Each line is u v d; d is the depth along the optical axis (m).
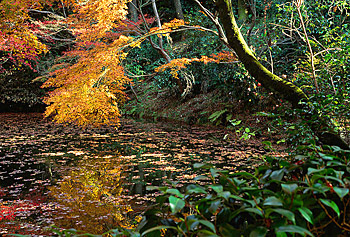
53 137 10.74
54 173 6.09
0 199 4.64
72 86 6.86
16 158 7.48
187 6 18.50
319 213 1.33
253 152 7.24
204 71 12.12
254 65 3.65
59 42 16.58
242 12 12.63
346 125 3.42
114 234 1.37
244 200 1.20
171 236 1.41
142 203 4.38
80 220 3.80
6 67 18.20
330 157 1.50
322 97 3.22
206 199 1.30
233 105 11.07
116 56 6.57
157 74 13.70
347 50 3.90
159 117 14.43
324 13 6.94
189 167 6.33
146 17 15.79
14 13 7.75
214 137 9.68
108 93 7.41
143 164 6.70
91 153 7.99
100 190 5.01
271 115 3.37
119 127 12.84
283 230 1.01
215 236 1.06
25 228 3.57
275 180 1.33
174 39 17.81
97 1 7.11
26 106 19.83
